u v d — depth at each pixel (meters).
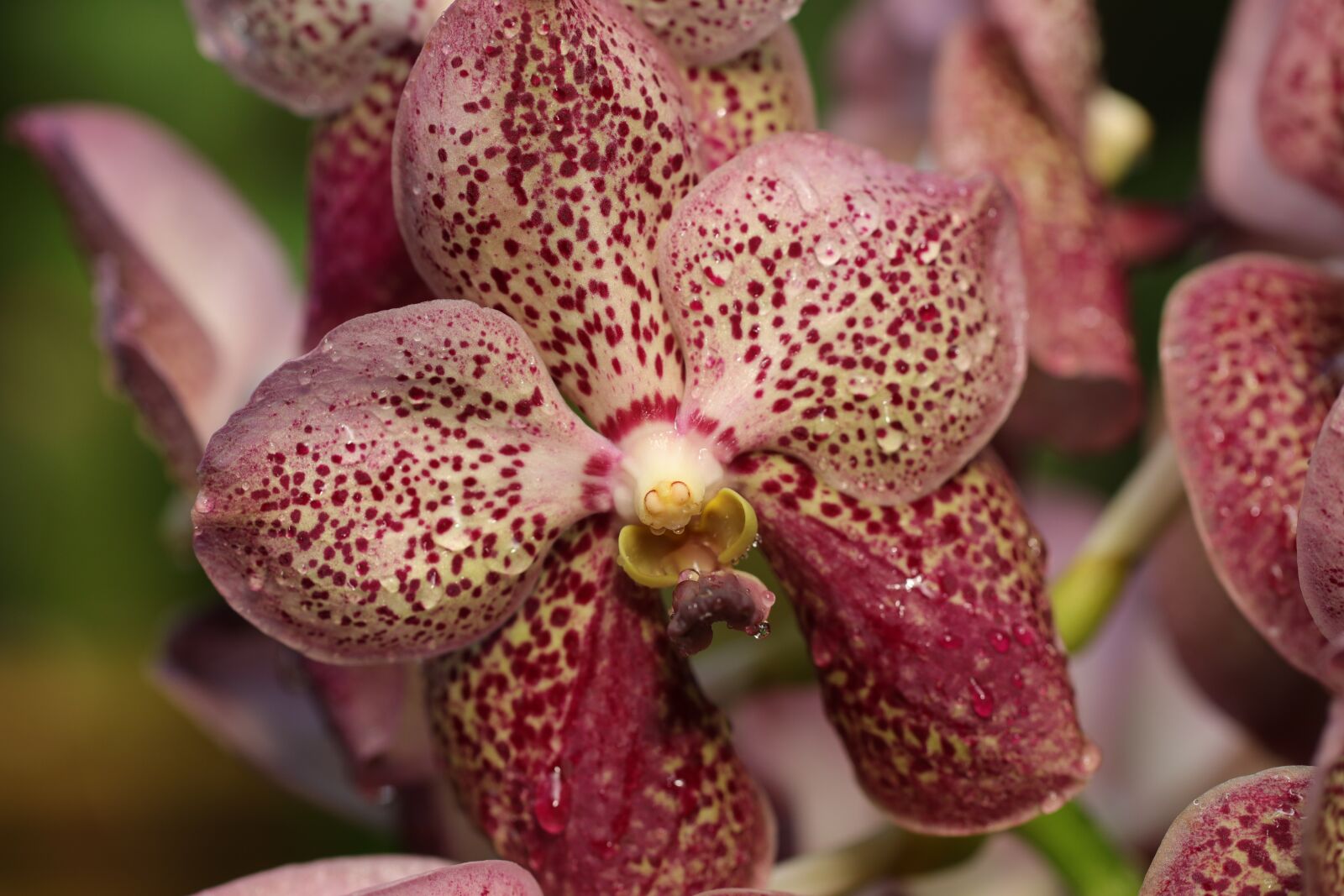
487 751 0.31
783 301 0.30
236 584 0.30
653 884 0.31
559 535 0.31
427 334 0.29
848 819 0.40
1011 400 0.31
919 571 0.31
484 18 0.29
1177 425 0.32
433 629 0.30
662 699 0.31
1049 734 0.31
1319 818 0.30
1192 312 0.32
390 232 0.31
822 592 0.31
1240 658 0.36
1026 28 0.35
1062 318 0.34
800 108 0.31
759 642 0.39
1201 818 0.30
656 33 0.31
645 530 0.31
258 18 0.32
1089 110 0.37
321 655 0.30
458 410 0.30
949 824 0.31
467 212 0.30
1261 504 0.31
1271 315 0.32
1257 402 0.32
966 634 0.31
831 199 0.30
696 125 0.31
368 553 0.30
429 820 0.36
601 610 0.31
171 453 0.37
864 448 0.31
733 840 0.31
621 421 0.31
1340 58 0.33
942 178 0.30
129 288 0.37
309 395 0.29
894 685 0.31
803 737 0.40
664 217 0.30
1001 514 0.31
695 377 0.30
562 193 0.30
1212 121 0.37
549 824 0.31
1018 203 0.35
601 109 0.30
